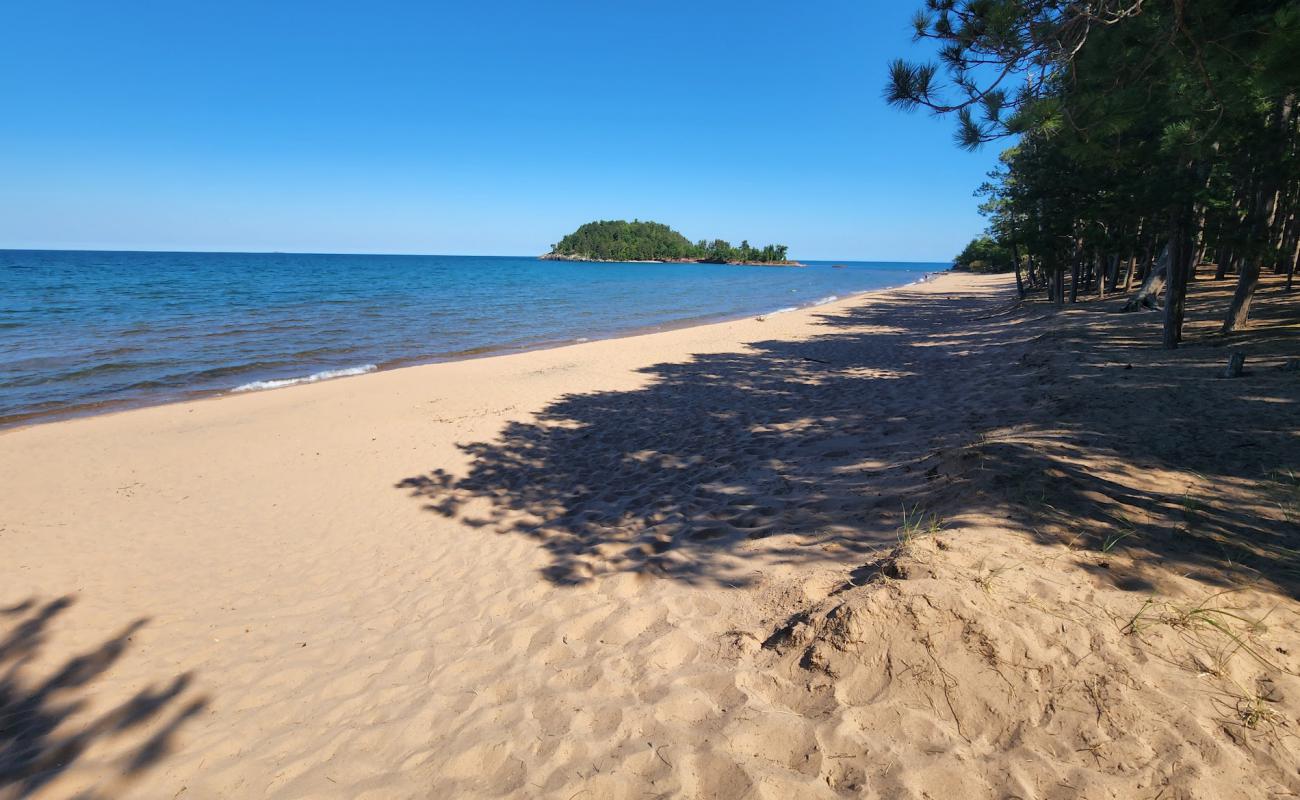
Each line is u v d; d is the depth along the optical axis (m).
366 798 2.39
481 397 11.54
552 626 3.51
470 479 6.91
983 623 2.38
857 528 3.87
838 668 2.43
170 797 2.54
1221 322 11.20
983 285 46.59
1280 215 10.69
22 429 9.78
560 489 6.23
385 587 4.51
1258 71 3.74
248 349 18.36
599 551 4.48
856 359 13.59
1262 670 2.13
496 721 2.73
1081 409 6.07
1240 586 2.62
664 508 5.14
